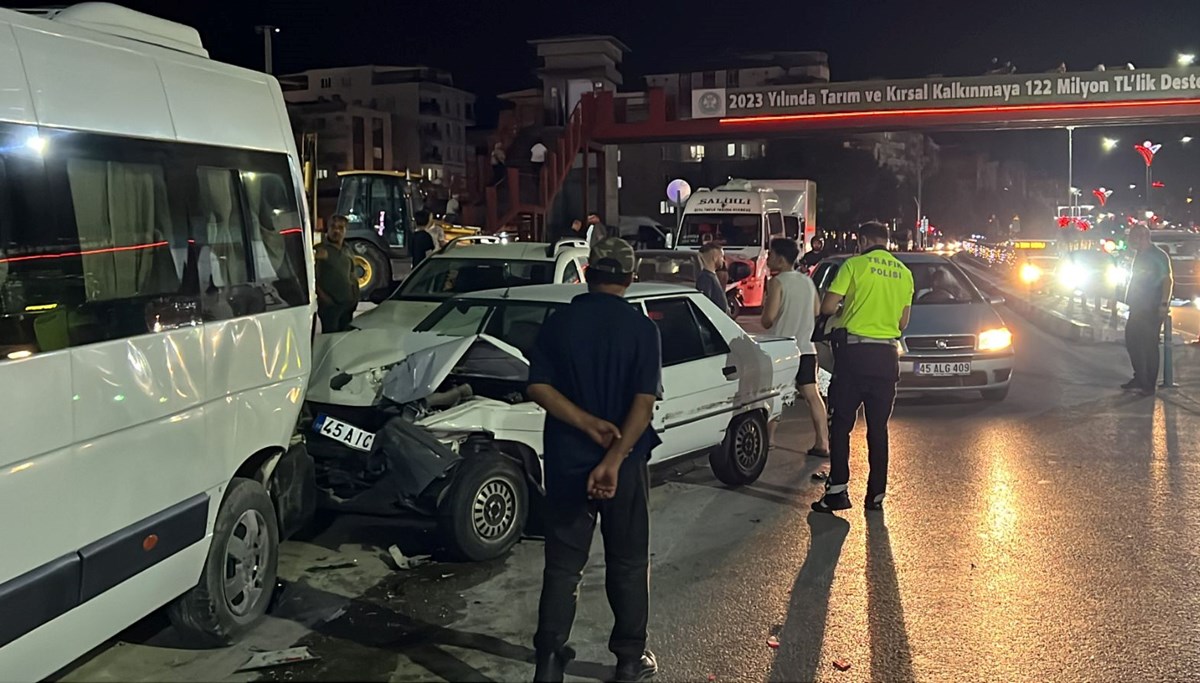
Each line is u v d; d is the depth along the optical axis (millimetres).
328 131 80125
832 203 67875
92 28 4605
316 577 5996
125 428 4082
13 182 3699
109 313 4078
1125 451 9258
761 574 6023
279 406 5297
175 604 4777
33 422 3600
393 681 4566
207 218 4844
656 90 29719
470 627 5230
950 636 5086
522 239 29094
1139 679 4586
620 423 4266
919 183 75000
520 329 7699
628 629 4430
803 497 7855
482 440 6449
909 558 6301
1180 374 14000
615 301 4359
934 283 12578
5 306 3572
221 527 4816
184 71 4875
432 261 11852
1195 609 5422
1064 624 5227
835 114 28297
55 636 3711
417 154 86688
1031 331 20234
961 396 12477
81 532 3840
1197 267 24297
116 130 4285
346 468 6500
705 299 8062
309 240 5781
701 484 8281
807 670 4699
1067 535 6734
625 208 69625
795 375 8828
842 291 7184
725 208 24438
